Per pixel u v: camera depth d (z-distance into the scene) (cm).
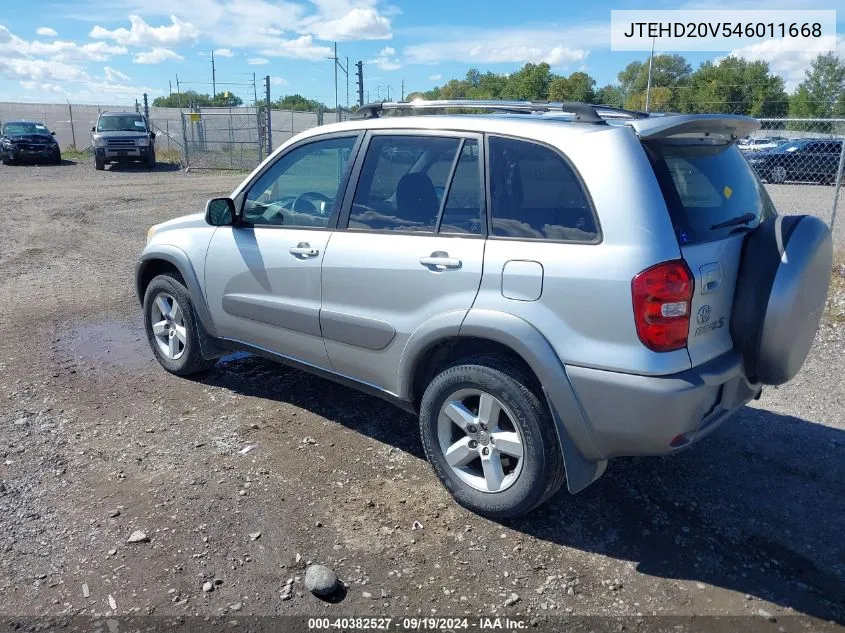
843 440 445
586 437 315
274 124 3453
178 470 394
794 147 1850
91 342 617
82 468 393
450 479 364
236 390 510
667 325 294
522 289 322
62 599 290
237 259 459
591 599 299
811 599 302
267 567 313
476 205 347
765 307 321
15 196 1789
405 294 365
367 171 396
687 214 311
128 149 2602
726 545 338
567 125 331
